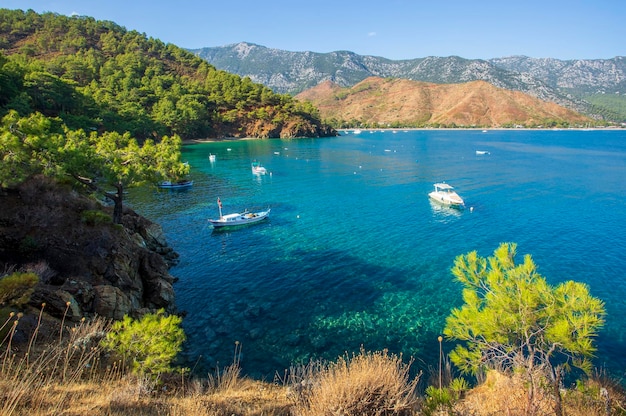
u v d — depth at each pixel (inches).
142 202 2207.2
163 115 5698.8
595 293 1033.5
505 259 377.7
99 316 740.7
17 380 374.0
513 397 411.8
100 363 490.9
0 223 887.7
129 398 401.1
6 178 927.0
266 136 7209.6
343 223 1772.9
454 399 432.1
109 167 1168.2
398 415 383.9
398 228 1679.4
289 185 2748.5
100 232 991.0
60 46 7268.7
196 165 3789.4
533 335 360.8
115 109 5036.9
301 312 964.6
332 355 786.8
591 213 1841.8
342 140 7150.6
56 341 533.3
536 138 7775.6
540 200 2146.9
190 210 2031.3
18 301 516.4
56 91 3934.5
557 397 354.9
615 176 2915.8
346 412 363.6
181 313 960.9
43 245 890.7
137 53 7864.2
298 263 1291.8
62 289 742.5
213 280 1163.9
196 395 466.0
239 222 1731.1
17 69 3681.1
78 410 349.7
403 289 1087.6
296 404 450.3
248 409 445.4
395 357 481.1
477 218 1811.0
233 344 826.8
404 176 3088.1
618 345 796.0
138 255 1073.5
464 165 3668.8
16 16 7829.7
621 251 1326.3
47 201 992.2
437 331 872.3
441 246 1440.7
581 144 6156.5
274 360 769.6
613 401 420.5
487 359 400.8
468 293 389.7
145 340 486.9
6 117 1039.0
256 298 1043.3
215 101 7214.6
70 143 1112.8
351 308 984.3
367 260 1311.5
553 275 1156.5
